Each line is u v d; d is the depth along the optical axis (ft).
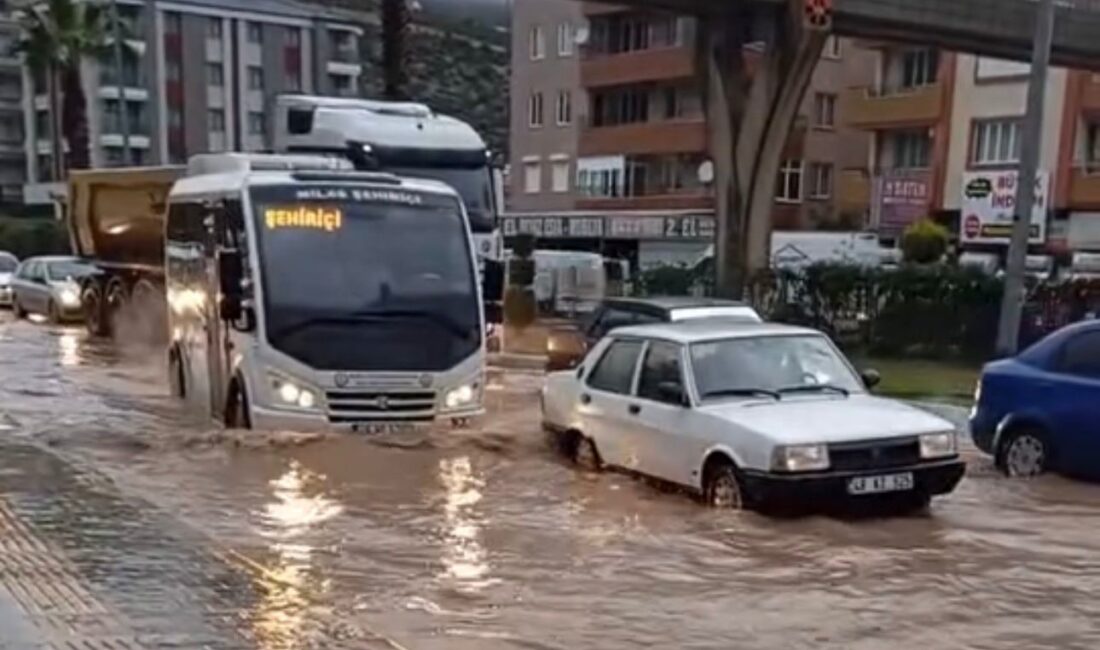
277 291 39.81
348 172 46.57
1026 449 37.35
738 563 25.96
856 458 30.19
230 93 249.14
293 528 28.30
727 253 97.19
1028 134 69.05
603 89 186.50
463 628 20.97
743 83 96.89
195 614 20.99
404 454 37.68
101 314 86.02
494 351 81.56
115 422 45.16
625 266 135.03
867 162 171.73
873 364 78.59
